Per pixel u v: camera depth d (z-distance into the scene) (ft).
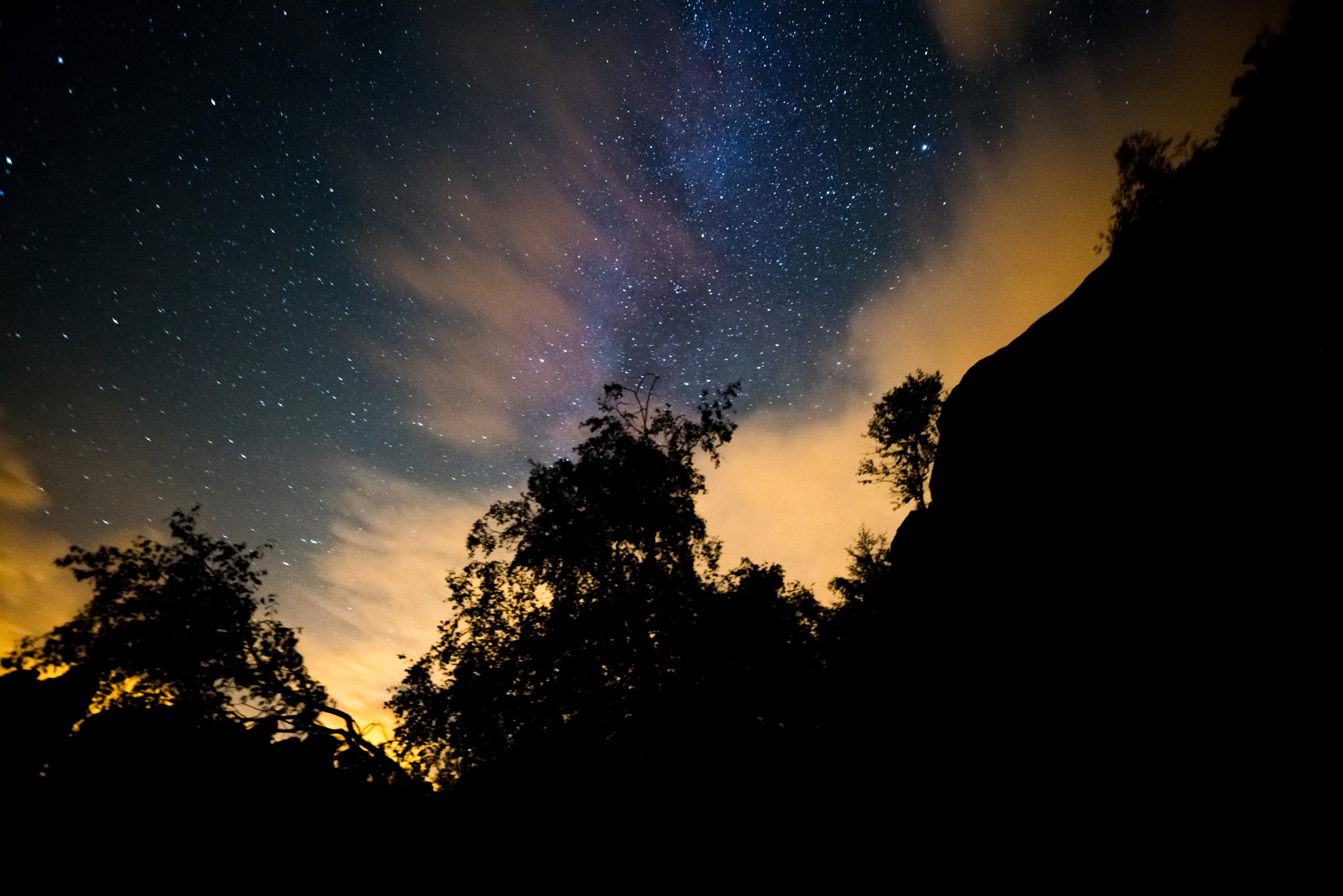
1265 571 23.85
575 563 47.44
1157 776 23.61
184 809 41.39
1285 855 19.30
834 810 36.76
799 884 33.53
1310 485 23.73
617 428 50.16
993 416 42.16
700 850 38.06
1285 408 25.77
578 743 43.16
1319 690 20.70
